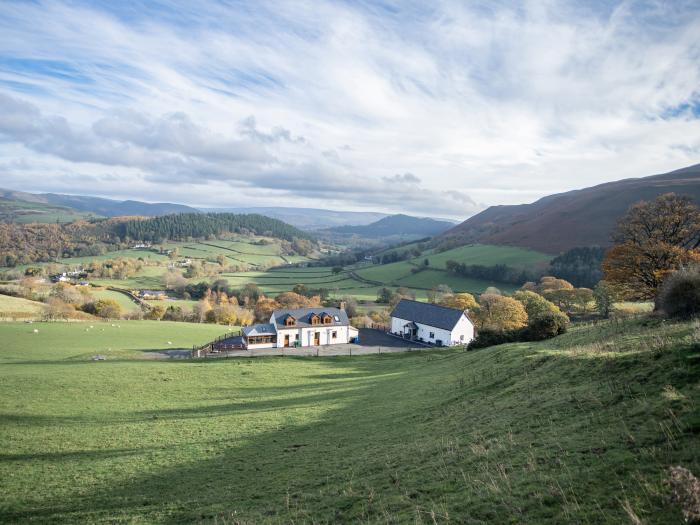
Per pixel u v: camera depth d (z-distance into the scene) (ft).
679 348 63.31
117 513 61.67
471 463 52.95
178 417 115.44
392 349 278.67
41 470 80.79
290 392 140.15
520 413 66.95
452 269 609.01
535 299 346.13
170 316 449.06
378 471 59.52
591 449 45.80
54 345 245.65
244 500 59.72
